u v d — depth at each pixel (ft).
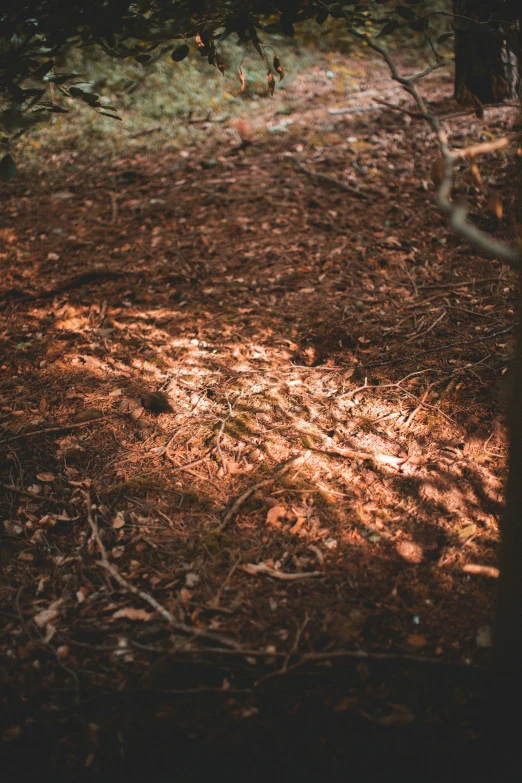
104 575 8.71
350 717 7.08
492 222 16.02
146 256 16.78
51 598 8.48
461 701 7.17
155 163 21.94
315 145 21.43
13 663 7.74
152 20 8.71
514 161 17.30
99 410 11.49
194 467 10.29
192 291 15.21
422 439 10.47
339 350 12.84
